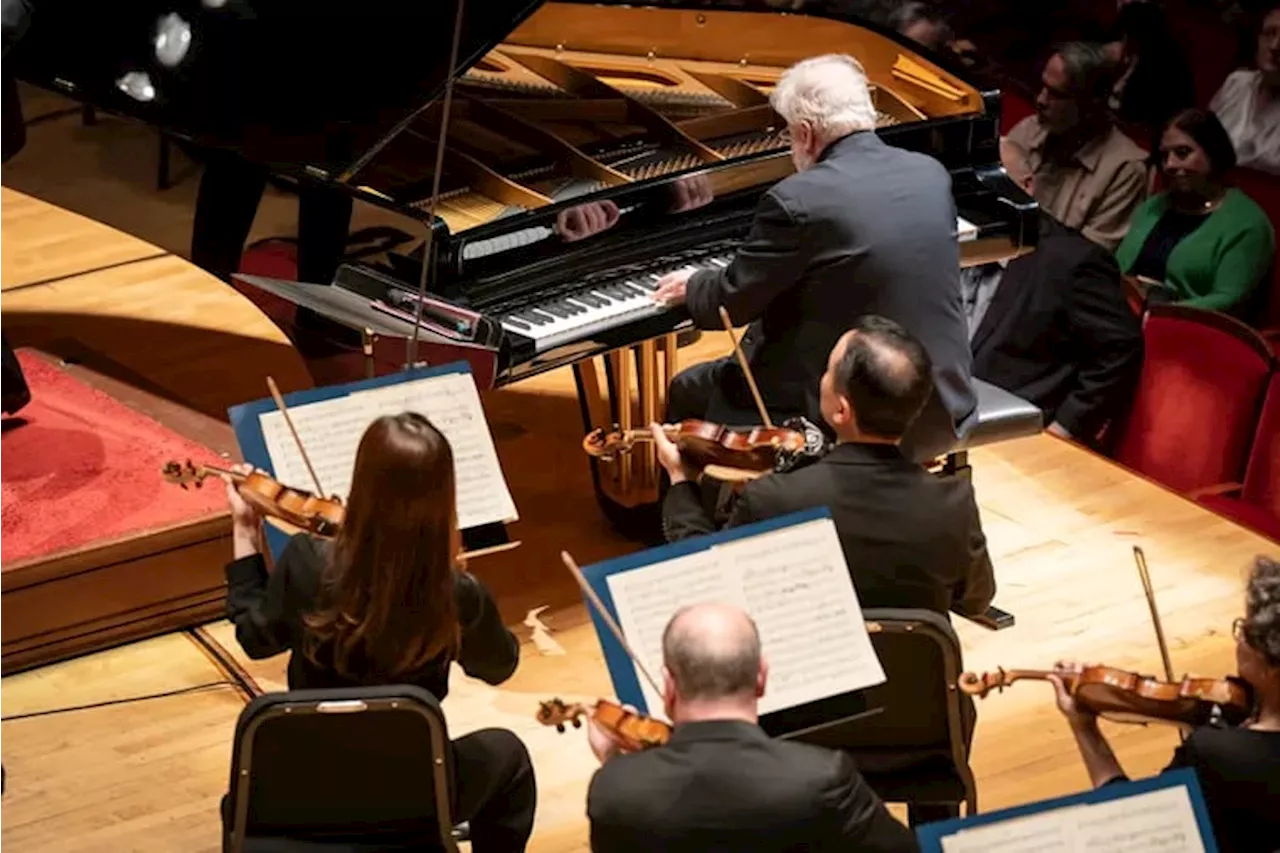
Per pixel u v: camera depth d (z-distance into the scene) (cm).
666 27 1852
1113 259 1786
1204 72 2178
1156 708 1016
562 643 1541
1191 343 1733
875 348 1119
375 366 1490
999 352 1802
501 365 1441
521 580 1623
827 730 1116
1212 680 1022
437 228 1473
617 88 1836
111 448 1650
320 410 1240
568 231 1551
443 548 1050
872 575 1125
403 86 1686
